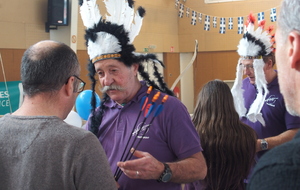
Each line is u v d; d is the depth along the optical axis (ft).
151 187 4.46
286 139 6.79
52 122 3.32
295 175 1.70
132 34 4.91
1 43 12.75
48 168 3.17
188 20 20.75
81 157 3.18
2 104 12.88
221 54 20.52
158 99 4.76
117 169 4.58
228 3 19.88
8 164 3.31
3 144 3.34
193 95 21.25
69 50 3.62
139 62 4.89
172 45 20.71
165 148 4.58
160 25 19.99
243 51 7.81
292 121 6.98
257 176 1.86
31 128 3.30
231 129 5.51
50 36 13.75
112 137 4.84
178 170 4.21
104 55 4.63
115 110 4.96
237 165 5.47
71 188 3.18
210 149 5.52
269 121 7.41
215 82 5.91
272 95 7.45
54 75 3.41
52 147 3.20
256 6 19.40
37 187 3.17
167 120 4.54
